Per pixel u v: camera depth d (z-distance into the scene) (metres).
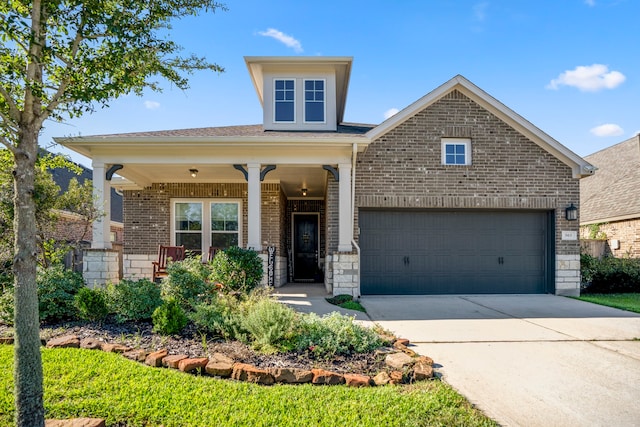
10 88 3.18
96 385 3.55
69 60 3.23
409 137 9.91
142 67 3.69
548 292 10.17
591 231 15.75
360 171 9.76
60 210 8.20
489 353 4.89
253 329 4.78
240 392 3.52
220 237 12.13
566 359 4.67
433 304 8.48
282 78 10.71
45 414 3.06
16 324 2.68
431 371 4.06
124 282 5.96
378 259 9.95
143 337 4.91
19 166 2.80
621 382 3.97
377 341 4.84
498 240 10.19
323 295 9.46
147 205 11.97
